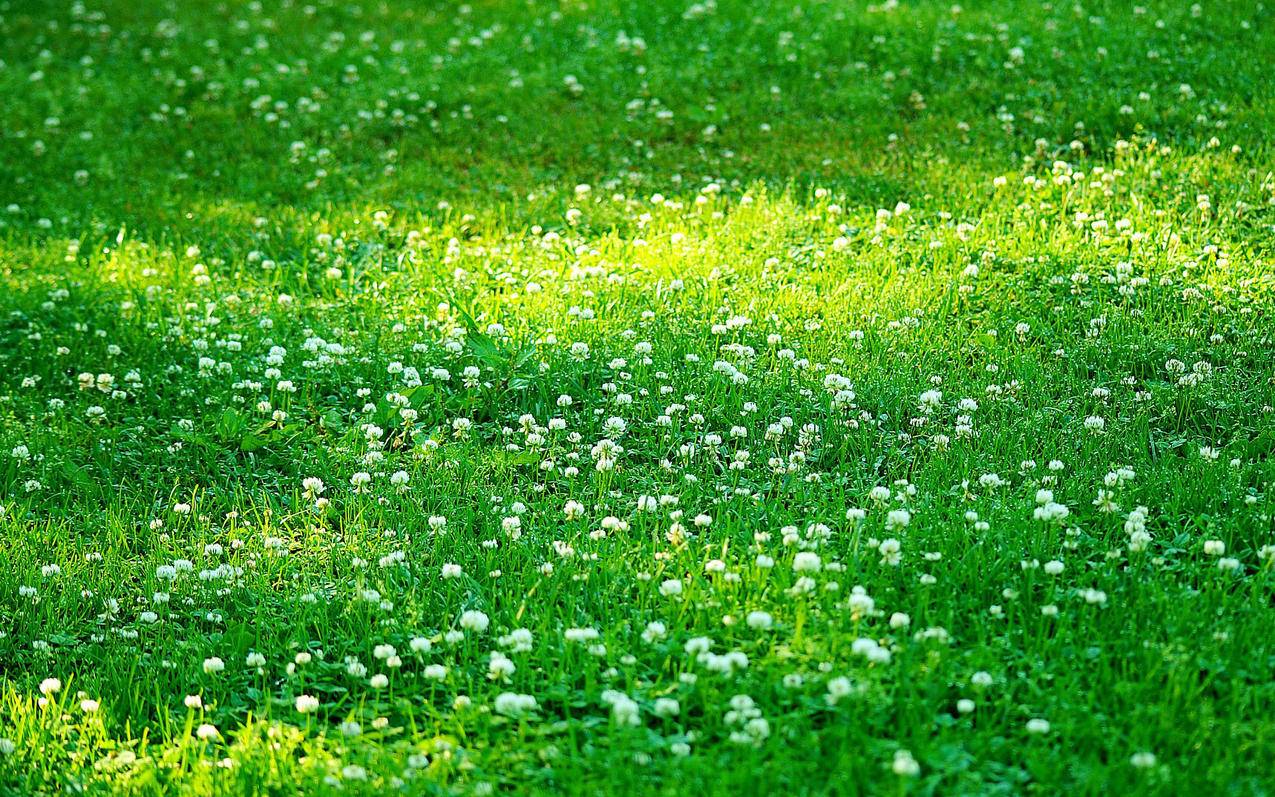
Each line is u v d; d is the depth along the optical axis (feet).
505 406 24.61
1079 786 13.26
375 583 19.15
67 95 47.29
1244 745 13.50
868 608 15.83
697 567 18.07
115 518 21.67
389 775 14.40
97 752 16.12
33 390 26.78
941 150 35.04
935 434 22.11
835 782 13.42
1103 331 24.63
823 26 44.29
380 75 46.60
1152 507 19.34
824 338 25.48
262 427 23.81
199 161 41.19
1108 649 15.80
